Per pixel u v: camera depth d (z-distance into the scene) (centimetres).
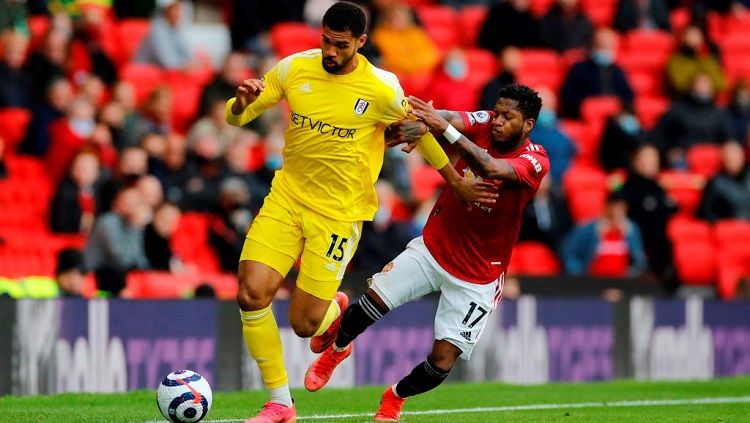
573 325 4591
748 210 5866
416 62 6169
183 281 4444
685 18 7406
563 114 6250
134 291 4312
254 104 2481
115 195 4550
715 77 6588
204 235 4828
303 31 6159
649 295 5203
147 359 3738
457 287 2661
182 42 5847
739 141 6412
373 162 2517
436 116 2469
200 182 4891
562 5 6612
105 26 5975
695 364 4903
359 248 4712
